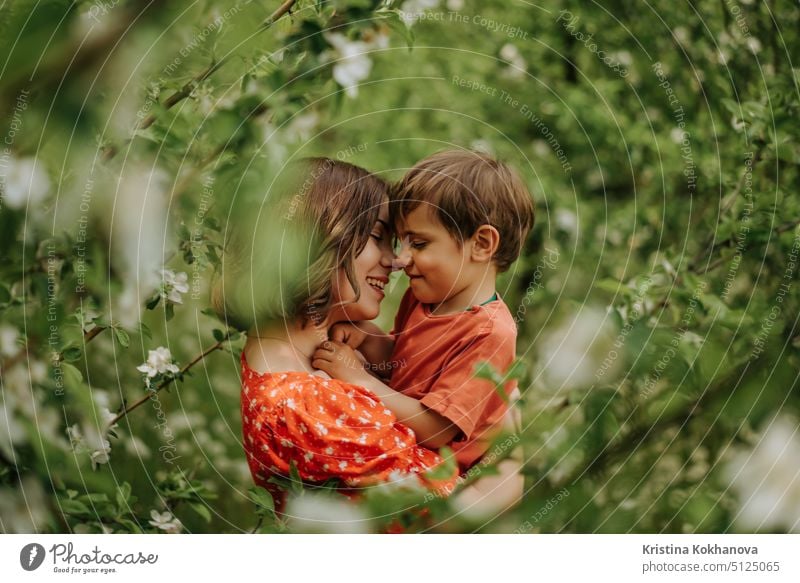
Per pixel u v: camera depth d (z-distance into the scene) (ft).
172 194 5.64
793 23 7.41
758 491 6.09
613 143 8.85
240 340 5.82
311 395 5.29
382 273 5.66
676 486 6.06
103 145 5.41
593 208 8.72
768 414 6.15
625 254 8.38
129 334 6.50
